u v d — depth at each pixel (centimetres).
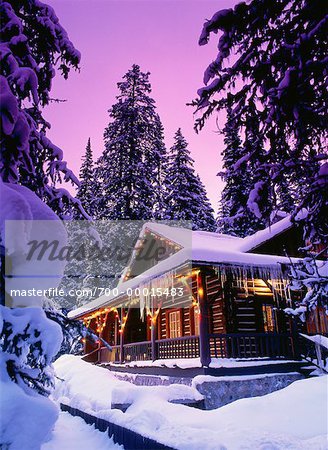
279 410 678
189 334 1606
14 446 450
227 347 1242
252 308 1452
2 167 565
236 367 1181
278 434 573
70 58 748
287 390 749
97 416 1101
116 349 1989
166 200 3581
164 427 739
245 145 689
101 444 941
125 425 858
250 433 584
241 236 2881
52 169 733
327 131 618
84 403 1330
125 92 3725
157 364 1440
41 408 478
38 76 729
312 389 718
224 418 709
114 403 1045
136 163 3409
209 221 3703
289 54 577
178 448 604
